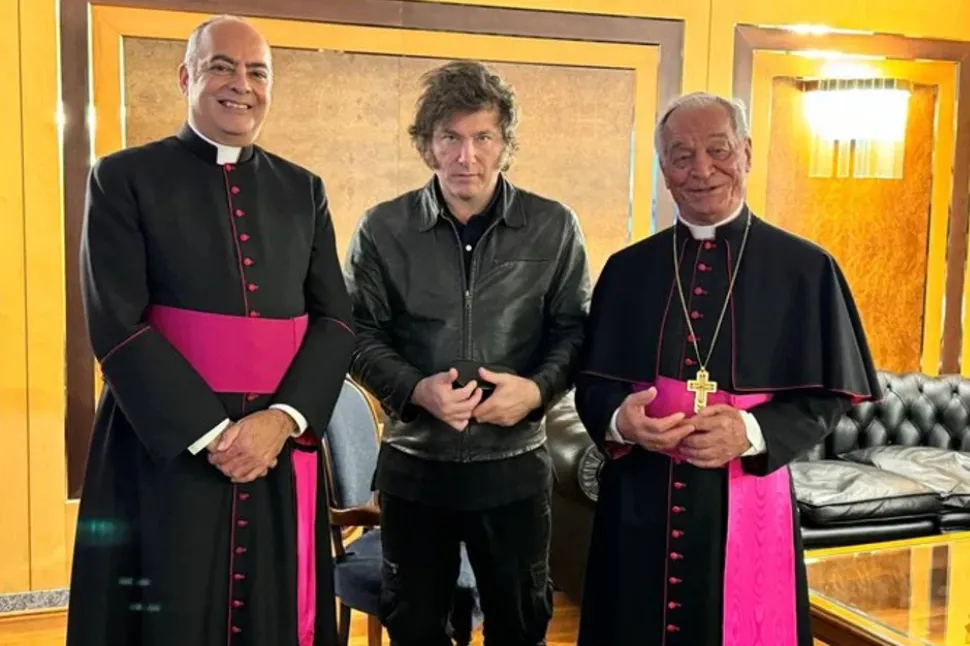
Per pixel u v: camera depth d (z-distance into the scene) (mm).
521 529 2104
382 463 2146
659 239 2021
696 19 3816
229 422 1771
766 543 1897
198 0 3256
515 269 2074
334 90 3453
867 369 1909
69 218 3199
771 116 3988
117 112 3217
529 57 3631
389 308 2111
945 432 3971
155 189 1796
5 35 3082
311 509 1913
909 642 2342
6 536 3217
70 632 1812
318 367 1858
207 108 1816
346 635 2574
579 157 3752
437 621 2154
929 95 4223
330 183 3496
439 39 3525
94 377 3275
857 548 3004
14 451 3203
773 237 1944
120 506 1812
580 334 2129
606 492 2004
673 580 1886
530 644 2178
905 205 4246
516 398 1975
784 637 1905
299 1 3354
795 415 1868
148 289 1809
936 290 4305
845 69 4051
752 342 1885
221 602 1808
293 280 1877
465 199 2033
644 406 1858
